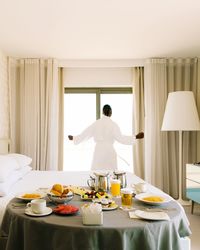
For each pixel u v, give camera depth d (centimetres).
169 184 429
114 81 454
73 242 131
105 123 359
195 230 304
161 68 430
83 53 404
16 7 255
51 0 242
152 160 419
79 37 337
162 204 172
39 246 140
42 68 427
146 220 142
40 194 190
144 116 439
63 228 134
